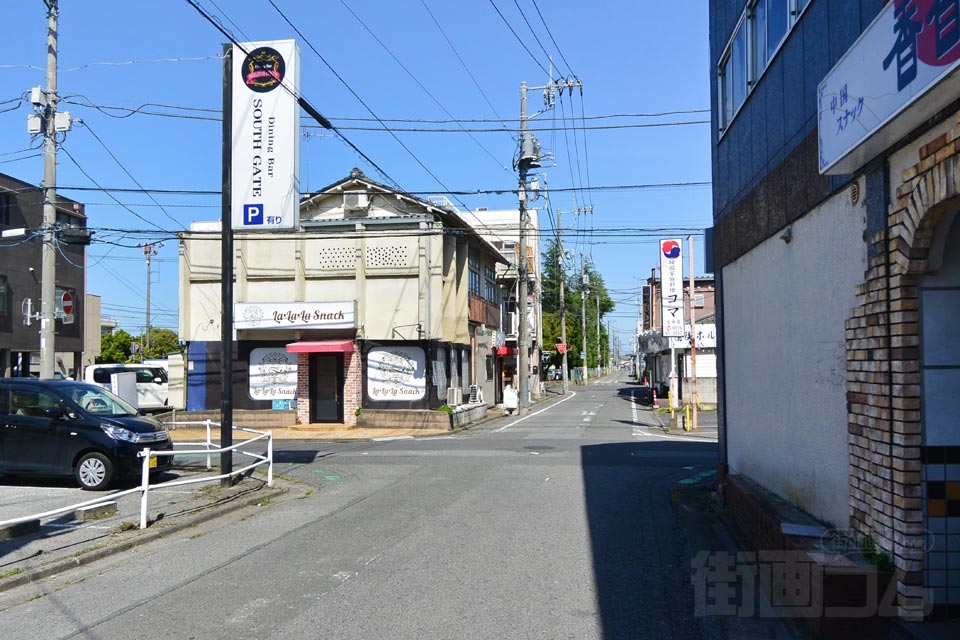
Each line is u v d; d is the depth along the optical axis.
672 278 26.50
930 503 4.83
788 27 7.27
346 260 25.17
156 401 31.02
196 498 10.94
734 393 10.11
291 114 13.20
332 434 23.22
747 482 8.99
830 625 4.94
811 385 6.71
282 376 25.55
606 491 11.91
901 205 4.86
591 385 79.31
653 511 10.24
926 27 3.95
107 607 6.09
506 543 8.34
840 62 5.26
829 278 6.23
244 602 6.18
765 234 8.12
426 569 7.23
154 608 6.05
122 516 9.58
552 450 17.84
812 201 6.53
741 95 9.44
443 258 27.33
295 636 5.36
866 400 5.41
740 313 9.67
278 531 9.12
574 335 78.69
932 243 4.75
